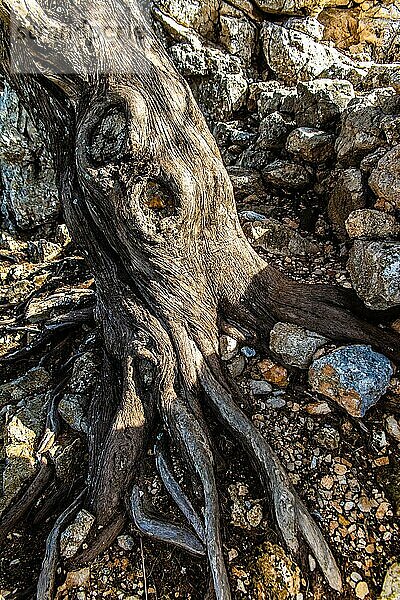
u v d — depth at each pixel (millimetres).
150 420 1461
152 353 1467
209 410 1452
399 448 1390
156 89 1370
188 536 1275
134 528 1347
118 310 1552
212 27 2760
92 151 1390
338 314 1553
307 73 2629
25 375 1872
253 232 1959
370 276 1494
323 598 1199
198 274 1497
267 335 1564
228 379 1503
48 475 1550
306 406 1473
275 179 2186
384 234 1570
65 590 1265
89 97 1385
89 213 1518
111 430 1434
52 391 1751
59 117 1507
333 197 1927
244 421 1383
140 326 1495
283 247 1936
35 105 1538
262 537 1274
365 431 1410
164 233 1402
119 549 1326
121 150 1352
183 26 2693
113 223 1429
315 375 1453
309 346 1505
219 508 1300
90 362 1753
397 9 2877
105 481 1385
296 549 1225
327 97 2119
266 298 1576
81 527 1326
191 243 1455
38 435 1645
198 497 1328
